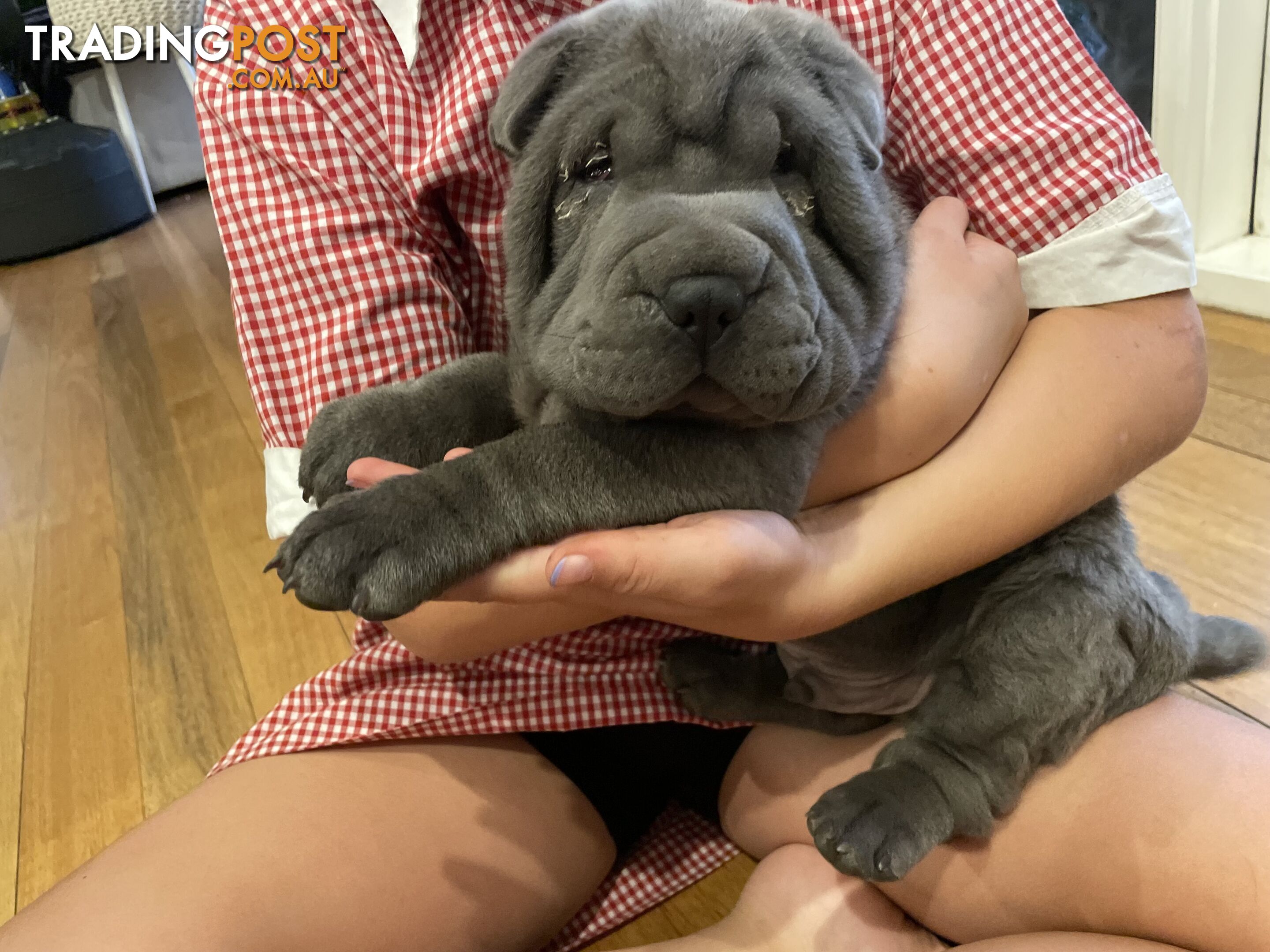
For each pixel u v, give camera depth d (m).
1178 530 1.58
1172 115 2.23
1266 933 0.84
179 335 3.29
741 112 0.76
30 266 4.57
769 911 1.07
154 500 2.26
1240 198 2.33
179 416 2.68
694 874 1.23
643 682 1.17
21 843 1.38
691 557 0.74
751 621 0.90
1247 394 1.90
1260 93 2.24
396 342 1.11
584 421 0.80
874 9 1.14
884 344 0.94
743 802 1.21
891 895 1.08
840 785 1.00
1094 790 0.97
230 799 1.02
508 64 1.07
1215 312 2.25
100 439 2.62
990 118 1.11
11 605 1.94
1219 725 1.00
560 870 1.09
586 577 0.72
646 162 0.76
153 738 1.55
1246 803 0.90
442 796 1.07
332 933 0.93
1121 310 1.11
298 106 1.09
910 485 1.00
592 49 0.82
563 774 1.16
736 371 0.70
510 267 0.85
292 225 1.10
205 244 4.43
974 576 1.08
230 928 0.88
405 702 1.12
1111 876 0.94
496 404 0.99
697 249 0.67
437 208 1.17
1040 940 0.88
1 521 2.26
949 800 0.98
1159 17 2.19
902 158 1.20
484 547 0.76
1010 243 1.15
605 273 0.71
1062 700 0.98
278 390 1.15
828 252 0.81
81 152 4.68
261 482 2.25
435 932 0.99
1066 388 1.05
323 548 0.72
